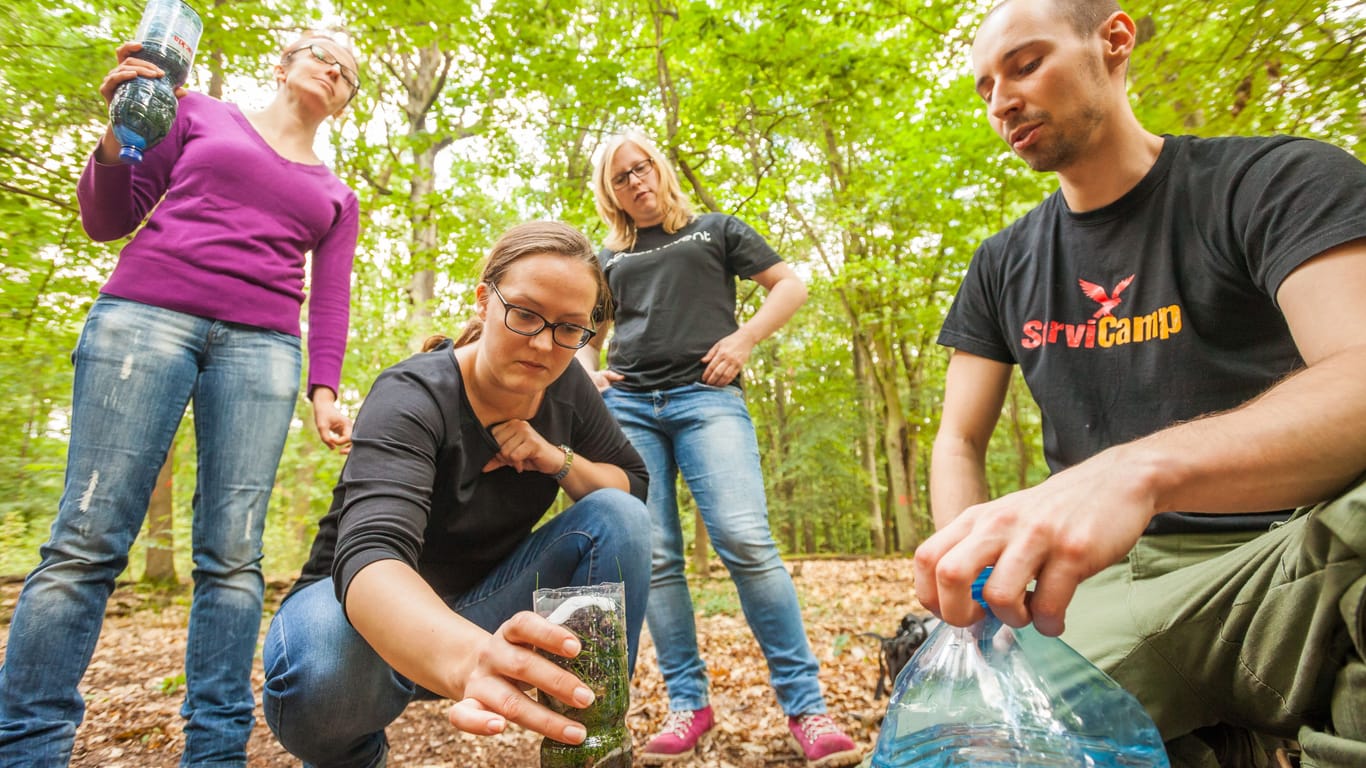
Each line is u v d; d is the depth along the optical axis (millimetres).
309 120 2168
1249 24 2703
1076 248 1503
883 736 1000
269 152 2014
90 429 1621
